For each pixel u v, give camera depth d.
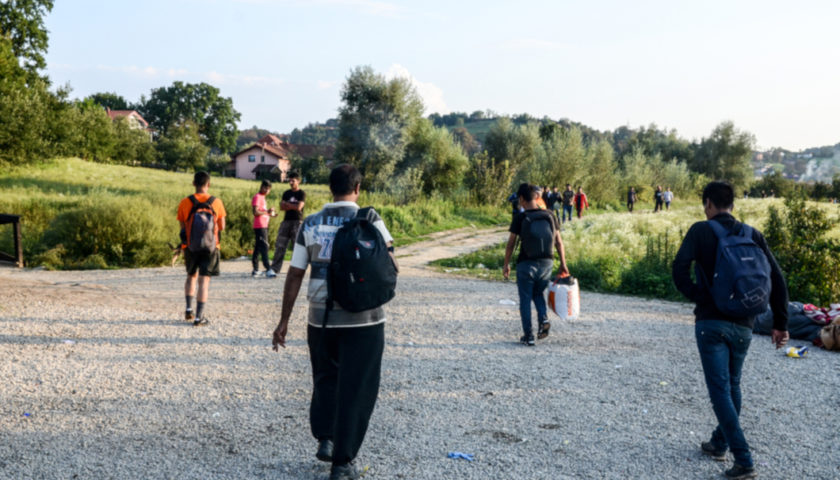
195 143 90.25
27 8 45.94
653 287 10.68
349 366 3.17
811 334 6.91
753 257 3.30
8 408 4.19
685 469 3.49
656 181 59.56
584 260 12.08
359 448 3.44
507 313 8.35
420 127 39.75
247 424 4.06
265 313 7.90
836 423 4.28
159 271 12.38
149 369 5.21
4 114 33.75
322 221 3.26
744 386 5.16
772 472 3.46
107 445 3.65
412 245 18.94
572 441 3.89
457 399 4.68
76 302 7.91
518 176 43.31
